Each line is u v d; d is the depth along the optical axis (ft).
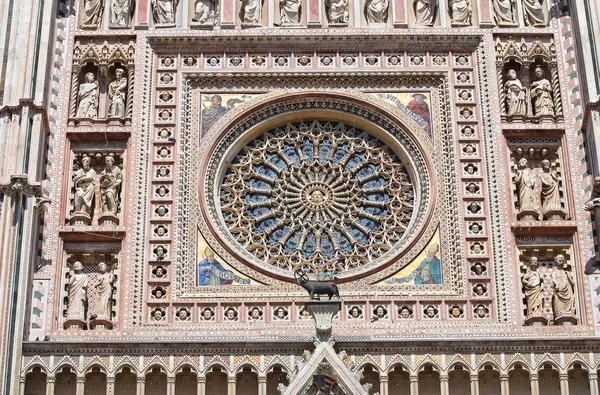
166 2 146.00
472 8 146.61
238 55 143.84
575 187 136.56
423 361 125.08
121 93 141.18
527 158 139.54
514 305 130.52
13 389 121.60
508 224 134.72
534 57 143.95
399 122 140.56
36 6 140.15
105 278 131.23
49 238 132.67
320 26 144.97
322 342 123.44
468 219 135.44
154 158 138.10
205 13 145.89
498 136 139.13
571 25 144.77
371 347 125.49
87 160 137.28
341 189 138.82
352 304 131.03
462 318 130.62
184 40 143.74
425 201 137.59
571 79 142.41
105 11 145.59
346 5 146.82
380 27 145.48
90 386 125.18
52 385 123.75
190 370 124.77
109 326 129.59
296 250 135.44
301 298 131.13
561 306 130.82
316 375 121.90
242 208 137.69
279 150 140.56
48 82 139.23
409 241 134.62
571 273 133.08
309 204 137.90
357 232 136.98
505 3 146.41
